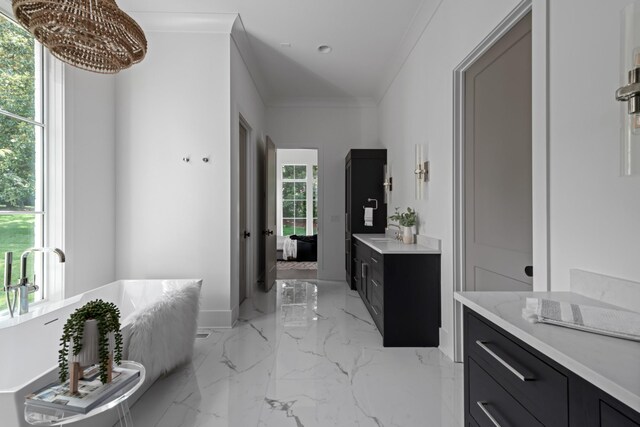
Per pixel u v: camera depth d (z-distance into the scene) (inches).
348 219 207.5
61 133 101.2
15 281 89.7
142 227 129.6
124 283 113.3
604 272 46.8
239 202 155.8
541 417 34.3
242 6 120.4
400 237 146.9
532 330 36.4
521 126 71.9
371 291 136.3
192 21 127.1
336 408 75.8
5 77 86.8
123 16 65.0
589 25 49.2
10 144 88.7
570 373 30.4
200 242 130.2
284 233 373.1
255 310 152.3
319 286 202.4
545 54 58.4
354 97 216.7
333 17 127.0
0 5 83.8
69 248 104.1
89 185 113.8
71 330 49.5
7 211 88.1
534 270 61.4
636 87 36.4
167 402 78.0
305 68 172.9
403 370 94.4
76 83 107.4
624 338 33.9
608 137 46.1
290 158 373.4
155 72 129.2
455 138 99.7
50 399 46.8
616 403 25.7
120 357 54.7
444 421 71.2
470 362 50.3
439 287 111.1
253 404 77.3
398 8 120.6
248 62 158.7
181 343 92.6
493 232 83.8
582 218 50.8
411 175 142.7
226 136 130.4
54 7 58.7
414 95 137.9
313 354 104.8
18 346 75.4
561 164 55.2
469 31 89.0
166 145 129.6
